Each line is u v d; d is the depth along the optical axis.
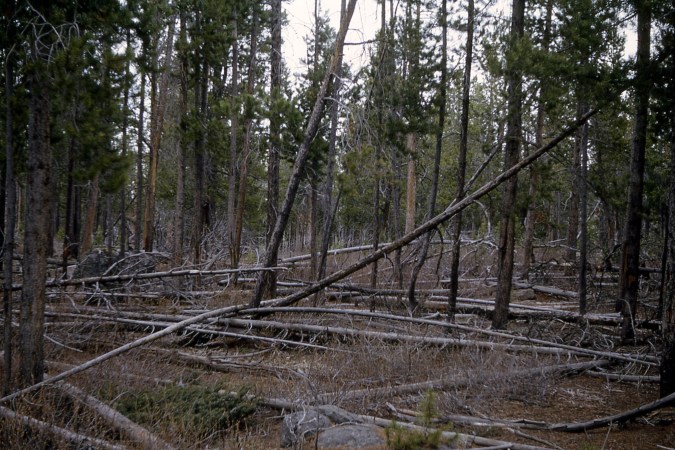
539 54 9.69
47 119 6.54
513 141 11.35
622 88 8.56
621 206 13.05
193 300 12.23
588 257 22.97
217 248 19.08
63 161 10.99
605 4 8.62
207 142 15.80
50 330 9.01
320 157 15.45
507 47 10.59
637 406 7.61
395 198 15.76
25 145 7.79
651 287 15.18
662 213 12.23
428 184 25.59
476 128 20.94
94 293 10.27
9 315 6.38
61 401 6.12
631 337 10.97
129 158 6.98
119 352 7.46
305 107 15.63
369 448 5.20
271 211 15.22
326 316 11.48
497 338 10.27
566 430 6.53
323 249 14.05
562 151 17.47
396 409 6.75
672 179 7.52
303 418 5.86
